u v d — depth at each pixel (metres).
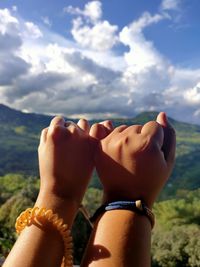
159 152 0.26
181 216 14.07
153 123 0.28
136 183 0.26
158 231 9.86
